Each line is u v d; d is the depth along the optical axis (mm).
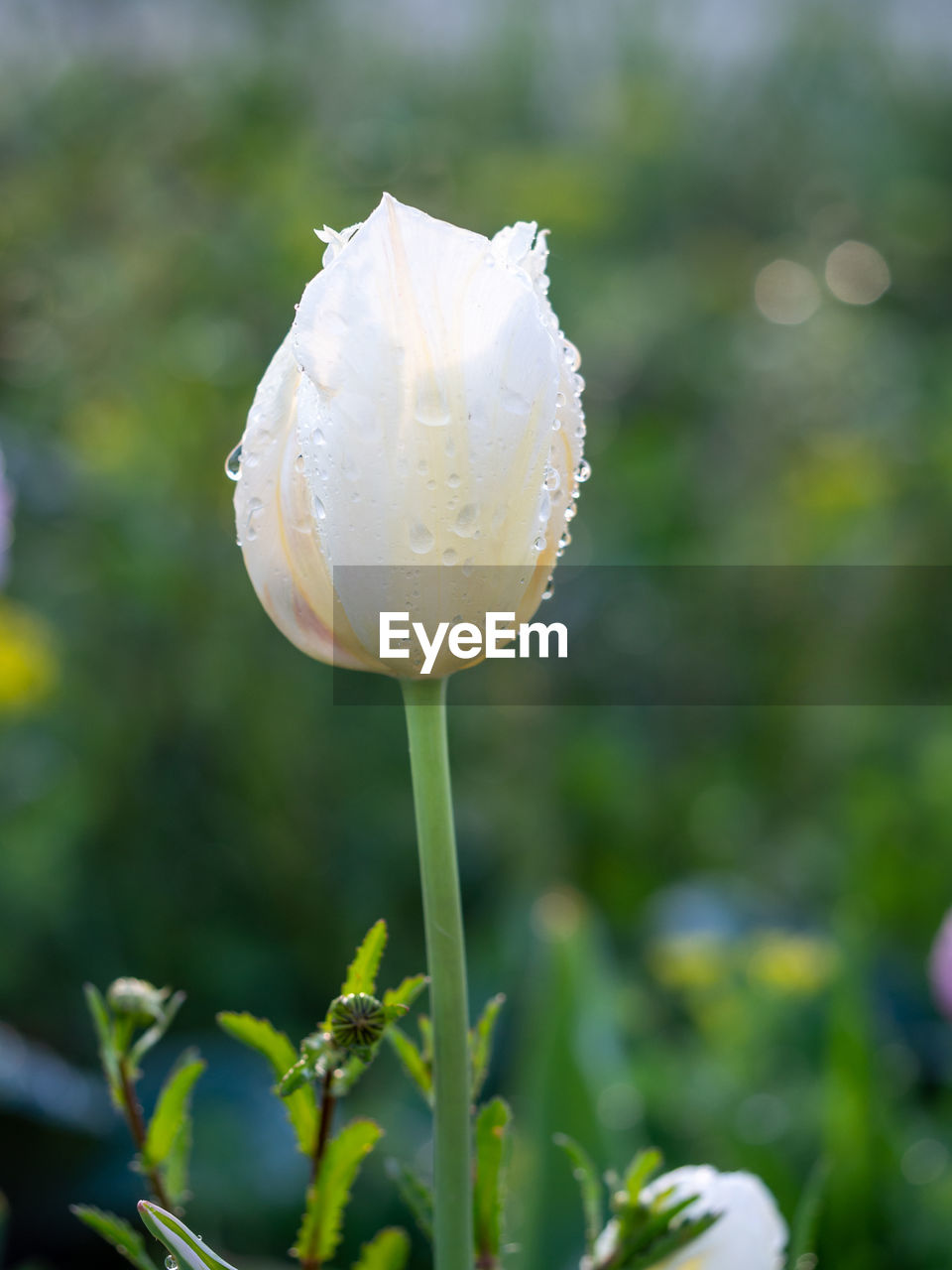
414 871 1743
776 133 3271
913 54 3451
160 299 1823
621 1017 1315
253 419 438
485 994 1459
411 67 2715
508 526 426
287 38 2367
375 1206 1198
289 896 1664
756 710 2195
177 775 1641
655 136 3113
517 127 2941
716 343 2641
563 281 2527
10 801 1475
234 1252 1231
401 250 419
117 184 1932
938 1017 1583
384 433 421
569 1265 816
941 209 3217
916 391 2686
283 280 1833
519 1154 922
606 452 2453
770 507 2418
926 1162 1215
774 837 2029
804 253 3148
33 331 1856
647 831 1998
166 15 2299
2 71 2117
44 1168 1263
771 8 3387
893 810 1820
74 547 1658
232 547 1741
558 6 3133
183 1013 1540
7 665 1323
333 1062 416
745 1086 1182
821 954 1293
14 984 1438
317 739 1726
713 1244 468
